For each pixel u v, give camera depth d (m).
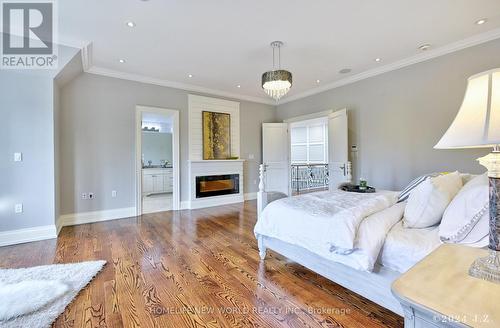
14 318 1.54
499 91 0.84
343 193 2.80
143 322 1.54
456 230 1.37
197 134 5.19
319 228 1.83
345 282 1.75
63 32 2.93
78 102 3.90
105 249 2.79
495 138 0.79
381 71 4.08
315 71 4.25
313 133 9.99
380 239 1.52
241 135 5.93
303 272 2.23
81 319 1.57
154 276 2.14
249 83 4.91
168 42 3.17
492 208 0.89
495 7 2.47
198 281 2.06
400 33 2.98
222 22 2.71
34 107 3.12
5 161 2.96
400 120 3.89
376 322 1.54
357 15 2.60
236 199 5.70
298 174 8.40
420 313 0.68
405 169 3.84
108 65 3.94
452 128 0.94
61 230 3.53
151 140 7.86
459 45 3.20
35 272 2.18
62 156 3.76
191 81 4.77
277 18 2.65
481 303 0.67
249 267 2.33
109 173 4.18
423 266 0.90
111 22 2.70
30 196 3.10
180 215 4.46
